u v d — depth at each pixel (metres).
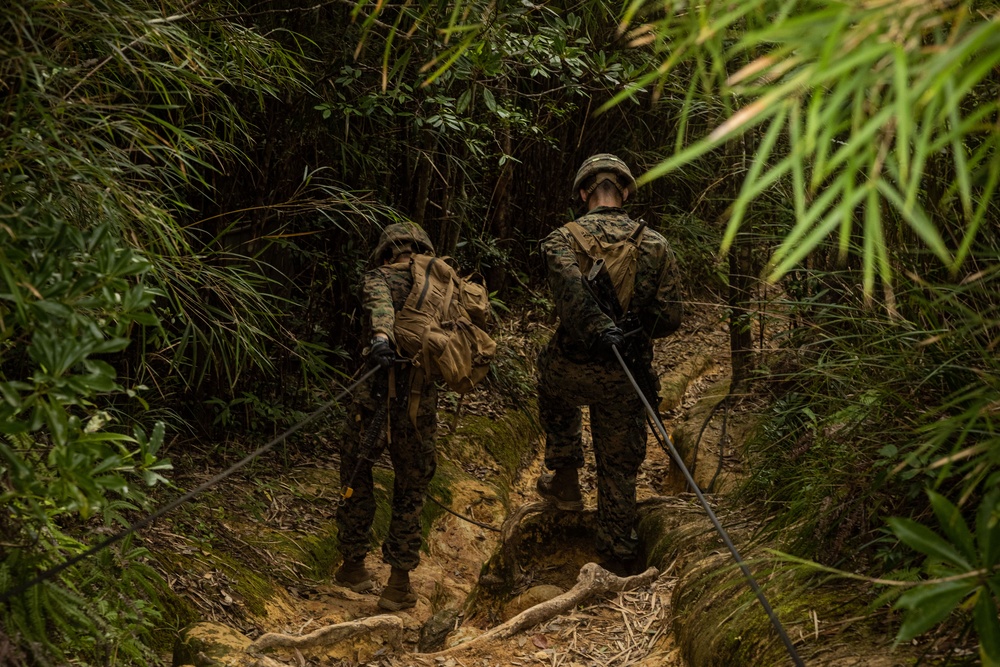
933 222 2.60
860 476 2.77
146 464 2.07
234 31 3.20
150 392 4.30
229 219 4.71
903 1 0.95
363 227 5.33
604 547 4.13
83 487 1.90
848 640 2.46
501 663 3.38
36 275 1.86
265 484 4.50
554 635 3.54
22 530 2.19
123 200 2.50
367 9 4.40
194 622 3.24
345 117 4.53
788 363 3.93
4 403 1.86
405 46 4.32
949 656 2.09
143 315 2.02
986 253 2.06
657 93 1.30
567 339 4.01
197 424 4.64
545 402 4.45
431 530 4.85
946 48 0.98
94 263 2.03
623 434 4.07
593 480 5.66
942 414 2.54
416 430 3.79
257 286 4.86
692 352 8.28
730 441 5.27
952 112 0.99
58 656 2.17
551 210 8.08
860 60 0.95
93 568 2.44
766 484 3.85
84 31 2.33
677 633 3.24
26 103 2.23
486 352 3.91
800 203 1.02
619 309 3.90
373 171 5.19
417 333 3.80
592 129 7.86
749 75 1.03
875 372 2.95
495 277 7.43
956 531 1.57
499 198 7.29
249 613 3.47
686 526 4.07
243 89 4.11
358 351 5.74
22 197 2.19
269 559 3.93
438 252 5.96
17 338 2.08
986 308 2.51
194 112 3.78
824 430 3.16
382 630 3.37
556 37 4.04
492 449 5.88
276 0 4.31
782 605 2.77
